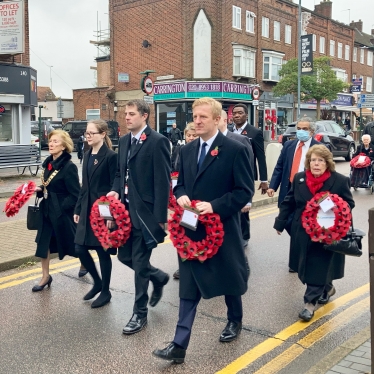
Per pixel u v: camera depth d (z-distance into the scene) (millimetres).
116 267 6340
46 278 5496
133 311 4457
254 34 33562
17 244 7078
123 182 4531
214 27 30141
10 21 17406
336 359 3611
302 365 3742
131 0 32531
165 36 31094
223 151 3787
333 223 4258
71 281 5789
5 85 18250
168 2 30641
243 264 3904
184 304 3773
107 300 5039
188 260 3736
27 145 15539
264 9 34438
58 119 45125
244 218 6547
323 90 31734
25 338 4242
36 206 5406
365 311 4840
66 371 3660
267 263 6555
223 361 3812
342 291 5438
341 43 45125
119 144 4688
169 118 31500
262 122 35000
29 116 19562
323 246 4449
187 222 3648
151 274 4754
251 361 3811
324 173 4617
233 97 31547
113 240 4398
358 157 13008
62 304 5055
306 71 28984
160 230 4383
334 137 20031
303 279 4605
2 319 4656
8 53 17625
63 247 5340
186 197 3713
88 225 4859
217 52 30484
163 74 31500
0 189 12930
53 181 5223
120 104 34469
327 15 44094
